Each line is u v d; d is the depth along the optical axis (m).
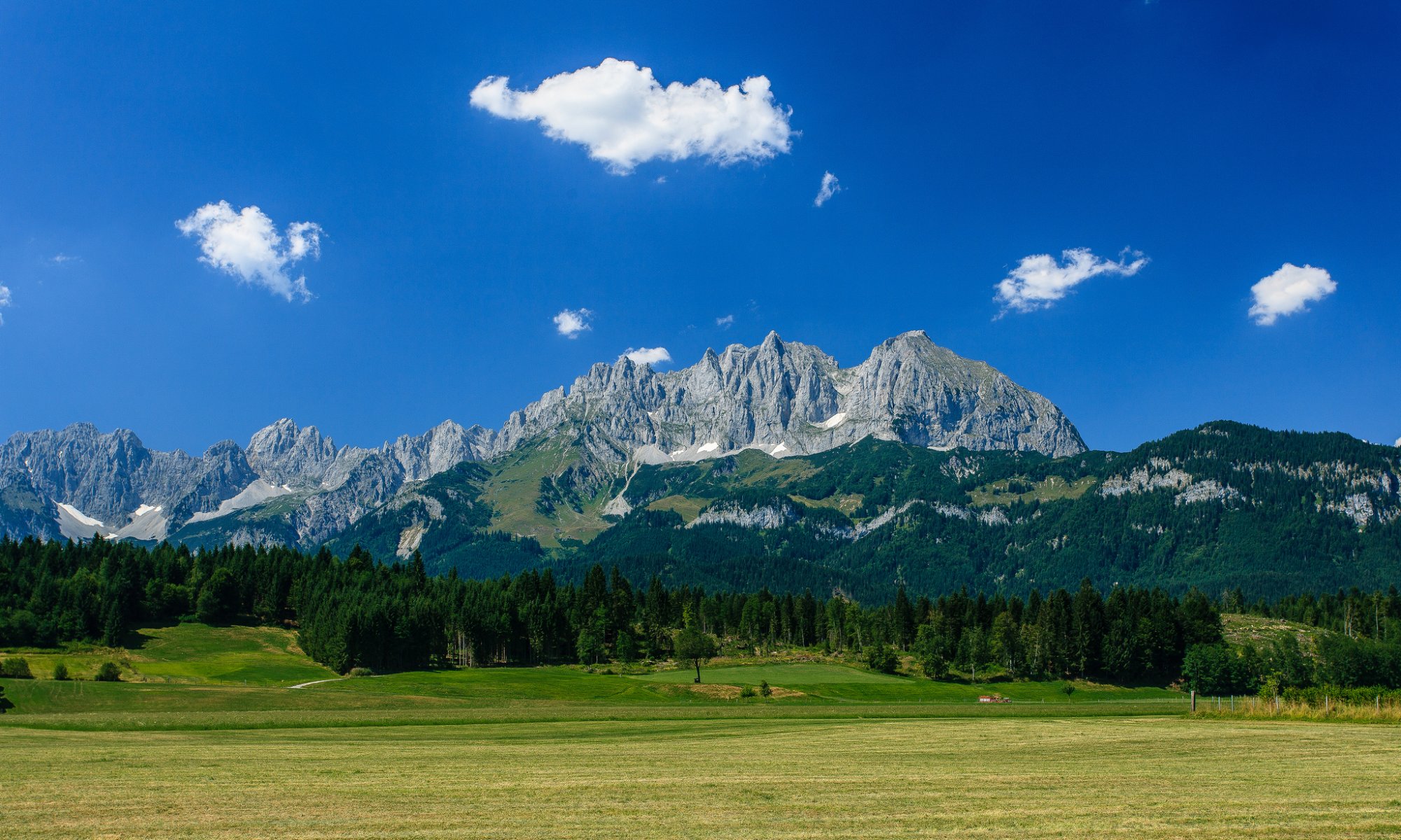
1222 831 34.19
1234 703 129.62
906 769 51.44
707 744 68.00
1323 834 33.62
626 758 57.75
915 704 135.38
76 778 47.22
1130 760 55.28
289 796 42.00
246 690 131.75
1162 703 139.00
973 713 111.38
